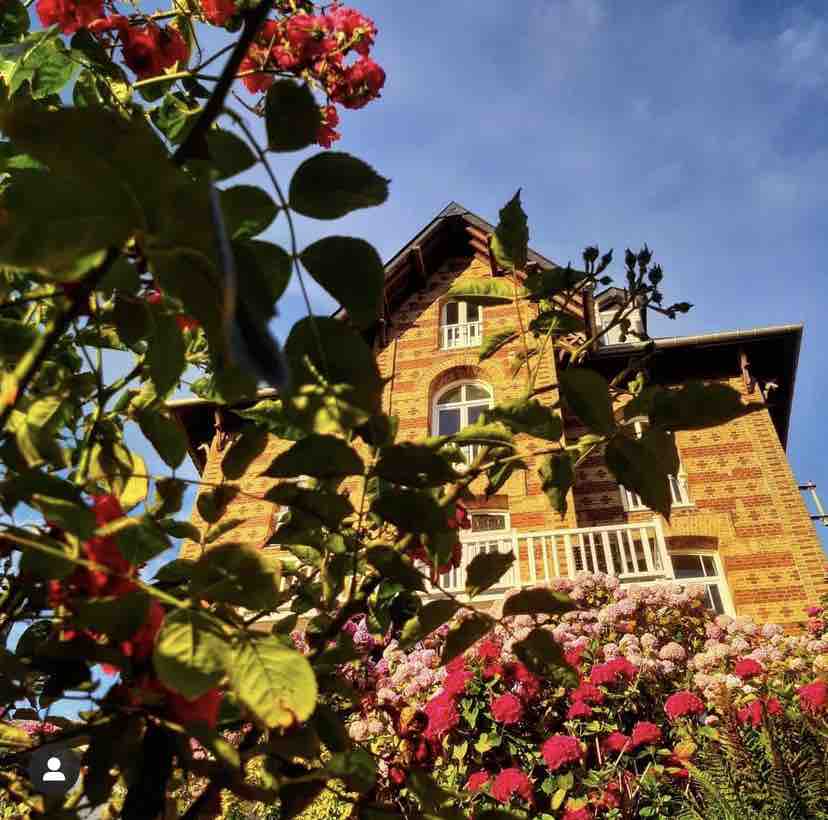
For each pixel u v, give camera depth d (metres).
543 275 1.43
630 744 4.93
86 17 1.51
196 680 0.70
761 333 12.92
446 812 1.02
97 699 0.86
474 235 15.94
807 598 10.49
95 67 1.58
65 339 1.36
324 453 1.02
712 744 4.33
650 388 1.06
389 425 1.08
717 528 11.41
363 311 0.89
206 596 0.88
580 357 1.40
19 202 0.61
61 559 0.84
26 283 1.31
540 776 5.07
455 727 4.99
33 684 1.20
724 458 12.20
